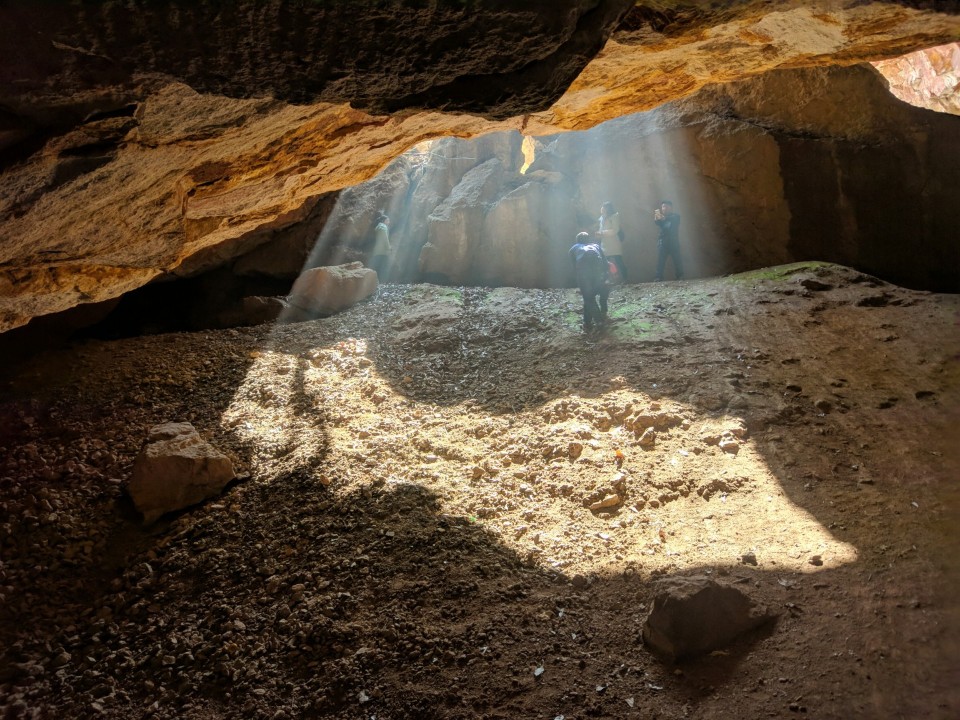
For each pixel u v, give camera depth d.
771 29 4.86
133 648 5.65
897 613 4.76
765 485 6.58
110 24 2.37
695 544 6.00
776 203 11.84
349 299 12.11
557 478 7.17
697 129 12.28
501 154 14.05
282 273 12.88
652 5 4.21
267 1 2.49
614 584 5.73
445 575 5.99
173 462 7.21
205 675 5.29
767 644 4.82
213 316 11.91
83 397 9.15
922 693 4.13
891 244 11.40
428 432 8.34
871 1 4.19
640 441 7.47
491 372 9.62
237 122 3.72
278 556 6.46
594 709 4.59
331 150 5.24
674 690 4.65
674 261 12.15
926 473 6.28
